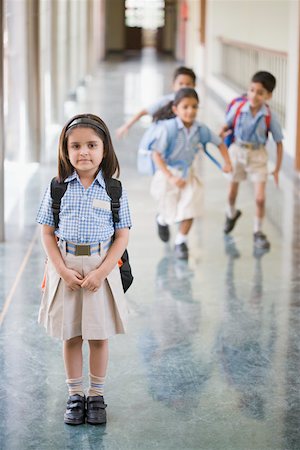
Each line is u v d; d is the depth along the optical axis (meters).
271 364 4.59
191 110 6.26
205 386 4.30
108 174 3.80
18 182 9.21
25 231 7.30
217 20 21.06
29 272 6.16
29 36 9.95
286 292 5.83
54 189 3.76
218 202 8.61
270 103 14.14
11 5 9.84
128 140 12.52
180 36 31.50
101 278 3.70
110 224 3.79
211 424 3.87
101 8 31.97
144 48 37.91
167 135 6.32
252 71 17.06
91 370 3.90
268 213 8.15
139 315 5.32
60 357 4.64
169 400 4.12
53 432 3.77
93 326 3.73
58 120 13.31
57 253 3.76
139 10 36.25
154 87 21.06
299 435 3.78
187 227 6.59
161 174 6.59
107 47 36.34
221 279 6.09
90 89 20.20
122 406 4.05
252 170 6.95
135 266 6.36
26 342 4.85
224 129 6.99
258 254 6.75
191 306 5.51
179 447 3.65
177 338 4.95
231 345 4.86
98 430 3.80
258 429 3.83
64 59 16.34
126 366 4.53
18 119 10.09
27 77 10.03
